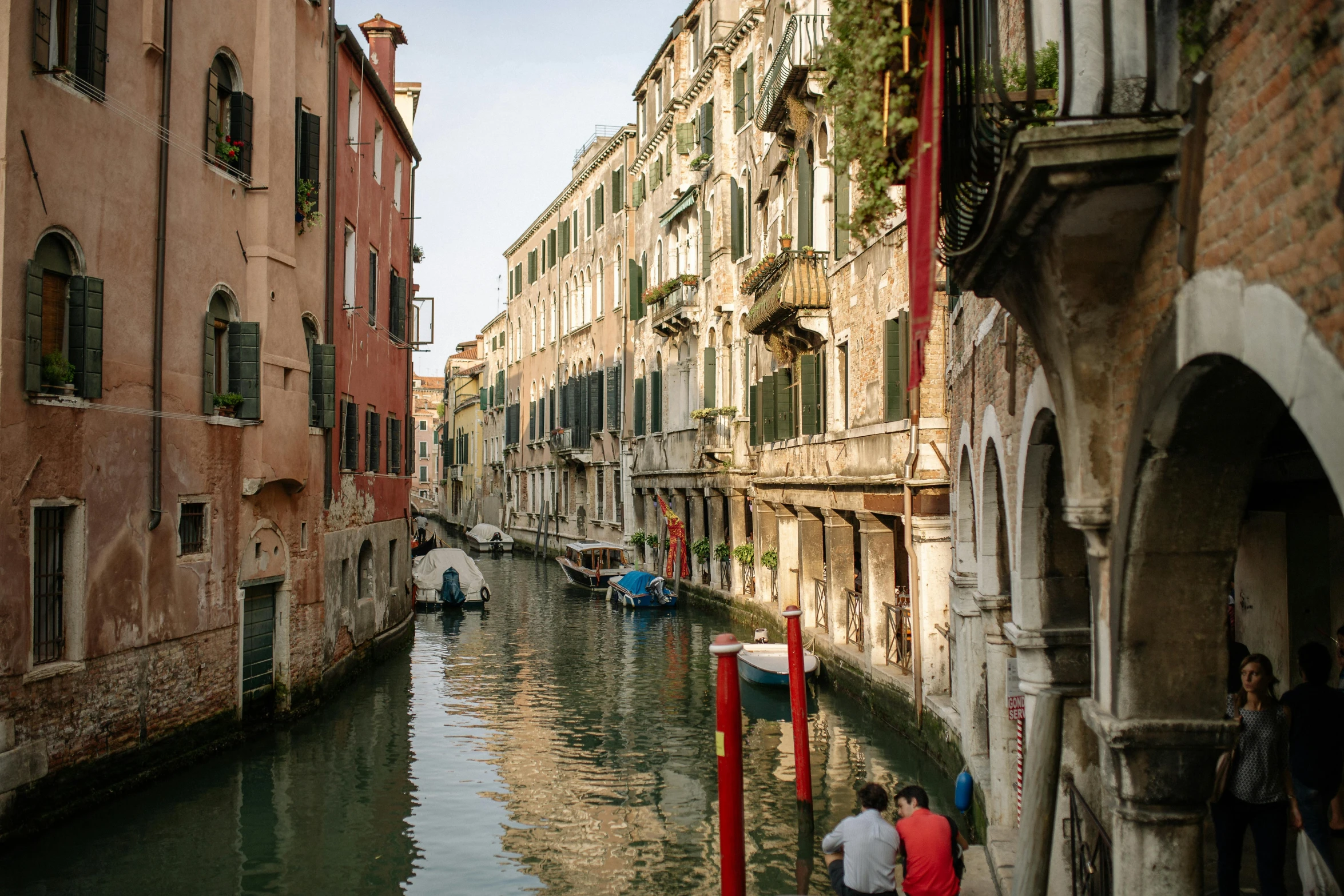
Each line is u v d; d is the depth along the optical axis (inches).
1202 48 141.6
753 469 1028.5
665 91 1363.2
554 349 1979.6
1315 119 110.7
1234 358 132.6
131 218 462.6
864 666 652.7
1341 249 105.2
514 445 2293.3
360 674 792.3
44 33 404.8
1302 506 302.0
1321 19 108.5
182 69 504.4
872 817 309.1
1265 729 232.7
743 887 228.8
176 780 494.3
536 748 600.4
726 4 1103.0
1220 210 136.0
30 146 398.0
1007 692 379.6
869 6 194.9
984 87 205.8
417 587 1254.9
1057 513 279.6
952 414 482.9
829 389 759.7
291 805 488.1
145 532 472.4
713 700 727.7
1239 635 350.3
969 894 336.2
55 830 411.2
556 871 416.5
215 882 397.7
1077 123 169.6
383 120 921.5
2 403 382.0
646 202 1443.2
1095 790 281.4
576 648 952.3
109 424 446.3
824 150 764.0
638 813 487.5
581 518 1838.1
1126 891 181.3
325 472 685.3
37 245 402.6
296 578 629.3
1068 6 162.6
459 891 395.9
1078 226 164.7
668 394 1332.4
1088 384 182.4
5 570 383.2
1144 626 175.6
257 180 574.6
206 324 528.1
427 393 4183.1
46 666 409.1
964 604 441.1
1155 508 168.4
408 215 1043.3
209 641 530.3
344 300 778.2
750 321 876.6
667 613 1194.6
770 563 970.1
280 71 593.3
